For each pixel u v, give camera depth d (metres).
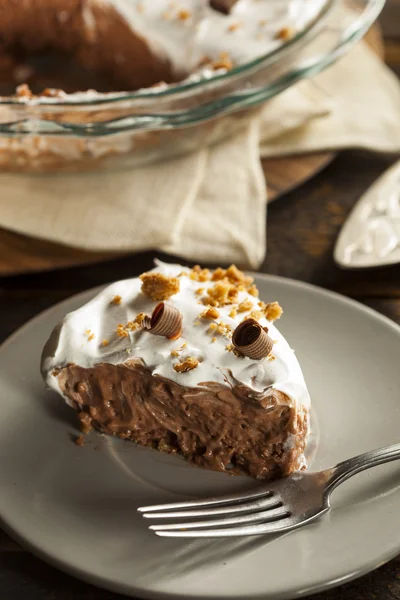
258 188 0.79
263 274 0.72
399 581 0.58
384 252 0.74
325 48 0.80
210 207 0.79
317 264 0.77
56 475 0.61
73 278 0.77
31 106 0.75
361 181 0.83
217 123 0.80
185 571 0.56
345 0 0.84
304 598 0.58
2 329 0.72
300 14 0.85
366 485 0.60
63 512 0.59
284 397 0.60
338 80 0.88
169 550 0.57
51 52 0.92
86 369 0.63
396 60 0.94
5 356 0.67
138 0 0.88
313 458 0.62
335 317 0.68
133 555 0.57
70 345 0.63
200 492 0.61
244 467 0.62
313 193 0.82
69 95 0.79
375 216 0.76
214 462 0.62
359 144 0.83
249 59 0.83
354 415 0.63
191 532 0.58
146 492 0.61
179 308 0.63
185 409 0.62
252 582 0.56
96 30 0.88
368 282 0.75
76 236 0.77
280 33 0.84
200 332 0.62
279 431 0.61
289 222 0.80
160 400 0.62
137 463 0.62
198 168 0.80
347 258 0.74
